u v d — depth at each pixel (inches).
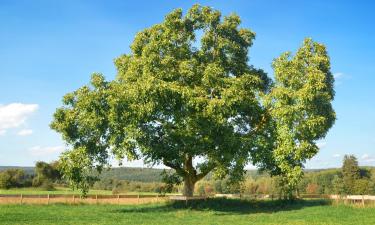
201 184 3476.9
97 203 2048.5
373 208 1531.7
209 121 1528.1
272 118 1673.2
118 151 1491.1
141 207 1800.0
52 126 1631.4
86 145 1601.9
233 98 1550.2
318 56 1669.5
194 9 1763.0
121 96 1469.0
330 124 1715.1
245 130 1774.1
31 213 1462.8
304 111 1599.4
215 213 1499.8
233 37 1791.3
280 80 1675.7
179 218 1346.0
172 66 1670.8
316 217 1299.2
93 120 1512.1
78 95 1574.8
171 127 1562.5
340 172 4133.9
